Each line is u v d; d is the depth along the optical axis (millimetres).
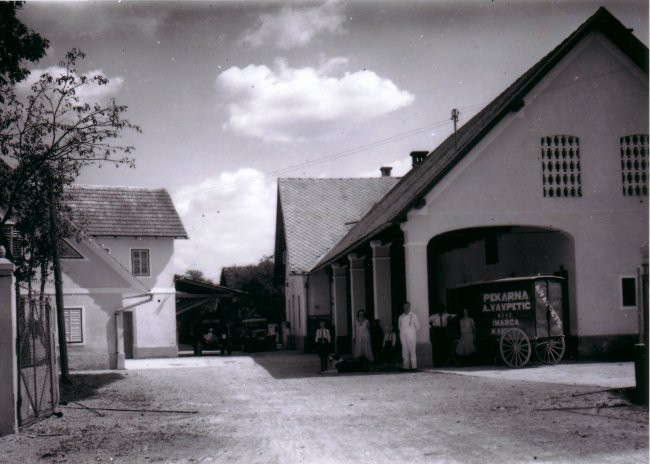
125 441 10438
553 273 23062
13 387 11234
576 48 22078
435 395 14164
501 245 25422
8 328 11250
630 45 22047
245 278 65500
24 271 18062
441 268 31312
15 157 16391
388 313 26469
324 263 32375
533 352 20828
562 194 22031
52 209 18062
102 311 27812
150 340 37812
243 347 44562
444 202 21656
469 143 21578
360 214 42188
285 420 11875
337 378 19531
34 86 16281
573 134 22109
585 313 21859
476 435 9578
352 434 10188
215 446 9828
